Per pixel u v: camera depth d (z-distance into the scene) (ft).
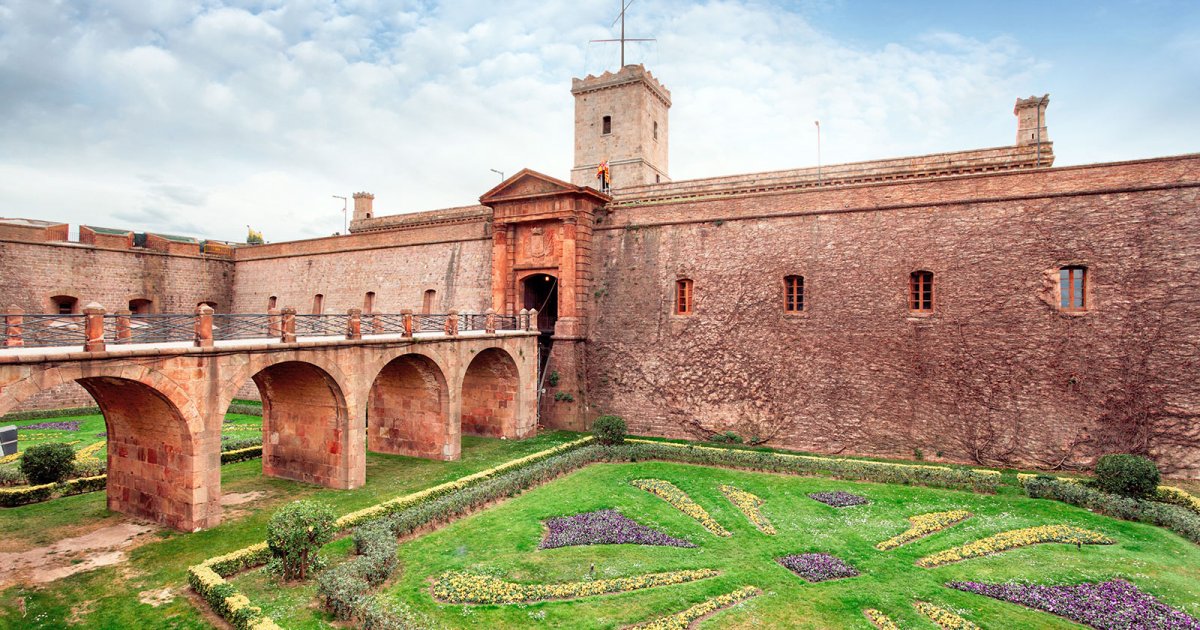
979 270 78.28
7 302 116.88
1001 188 77.82
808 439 85.71
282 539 42.86
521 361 94.73
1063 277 75.15
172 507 53.16
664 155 148.87
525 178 103.60
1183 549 49.34
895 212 83.61
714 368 93.09
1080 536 51.80
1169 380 68.90
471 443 90.43
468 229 118.42
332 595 38.91
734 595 41.55
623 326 100.63
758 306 90.99
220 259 152.66
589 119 140.05
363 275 132.46
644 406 97.66
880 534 52.44
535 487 67.72
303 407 68.39
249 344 55.31
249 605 38.22
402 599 41.01
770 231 91.40
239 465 76.38
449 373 78.89
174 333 85.51
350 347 64.95
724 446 88.33
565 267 101.55
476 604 40.57
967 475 66.23
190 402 50.98
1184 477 67.56
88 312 44.37
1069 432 72.49
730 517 57.00
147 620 38.45
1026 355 75.31
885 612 39.34
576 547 50.21
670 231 99.09
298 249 143.64
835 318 85.66
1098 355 72.02
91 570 45.14
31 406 111.86
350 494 63.82
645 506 60.80
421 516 53.78
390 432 84.02
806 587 42.80
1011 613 39.17
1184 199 69.67
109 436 57.82
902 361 81.35
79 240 128.98
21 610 39.47
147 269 137.80
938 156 93.61
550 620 38.55
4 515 56.08
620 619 38.63
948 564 46.93
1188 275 68.95
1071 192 74.33
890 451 80.94
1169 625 37.35
